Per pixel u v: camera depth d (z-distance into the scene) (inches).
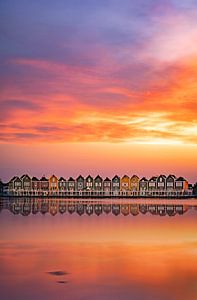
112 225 1847.9
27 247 1223.5
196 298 726.5
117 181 6761.8
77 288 777.6
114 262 1003.3
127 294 745.6
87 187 6752.0
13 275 871.7
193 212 2790.4
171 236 1465.3
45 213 2608.3
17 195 6692.9
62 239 1385.3
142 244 1284.4
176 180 6737.2
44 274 880.3
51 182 6771.7
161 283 813.9
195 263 991.6
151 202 4734.3
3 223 1925.4
